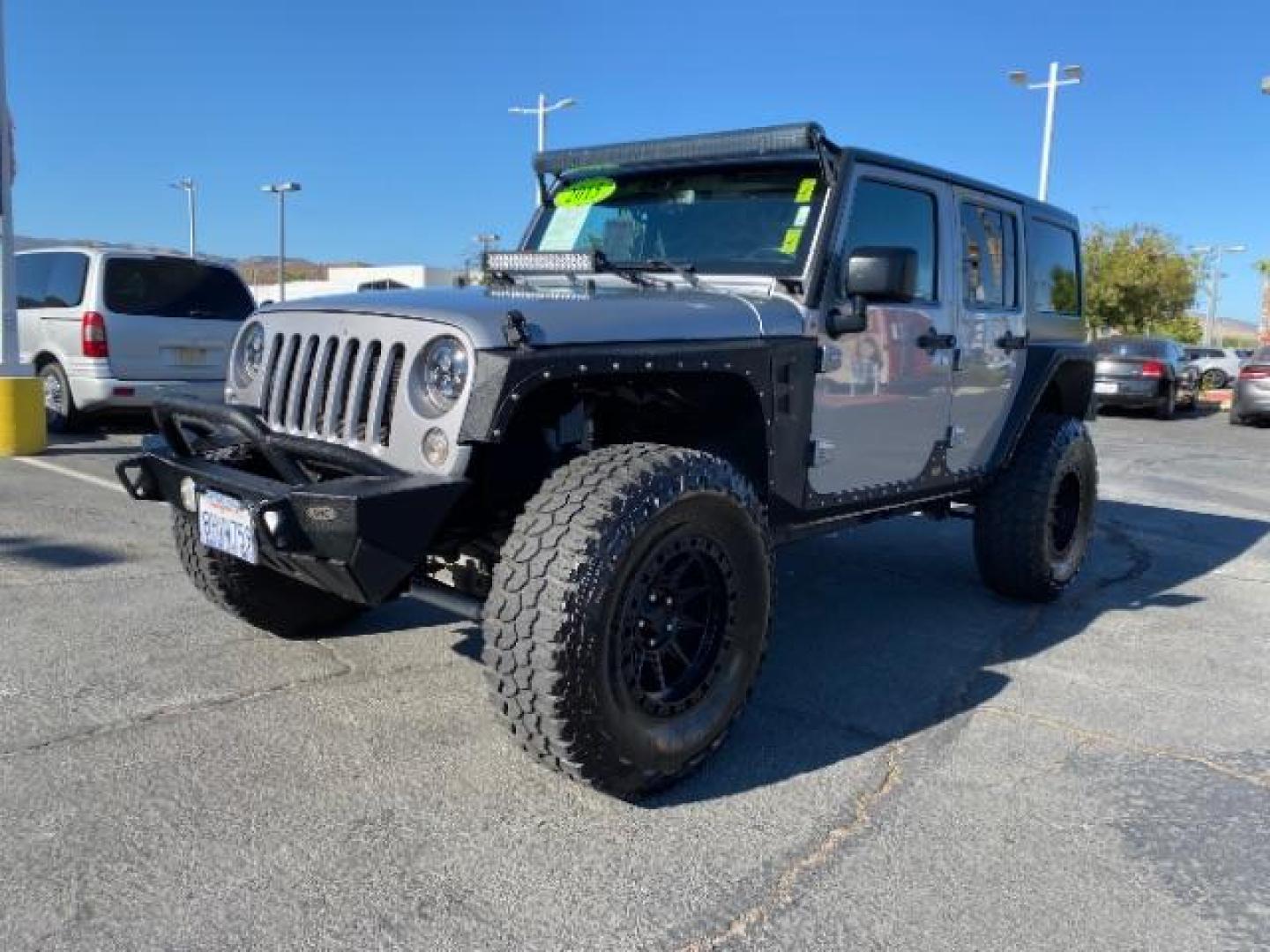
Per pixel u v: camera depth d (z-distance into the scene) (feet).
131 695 11.74
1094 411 19.33
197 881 8.19
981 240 15.78
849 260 11.50
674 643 9.88
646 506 9.09
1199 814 9.98
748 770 10.65
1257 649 15.35
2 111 29.30
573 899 8.18
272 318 11.00
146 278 31.73
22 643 13.29
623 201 14.55
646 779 9.56
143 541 18.76
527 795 9.80
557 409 10.29
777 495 11.64
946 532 23.15
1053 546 17.43
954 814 9.86
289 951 7.41
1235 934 8.05
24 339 33.27
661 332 10.20
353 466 9.59
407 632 14.24
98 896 7.93
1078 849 9.27
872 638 15.35
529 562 8.86
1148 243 132.26
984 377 15.75
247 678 12.40
